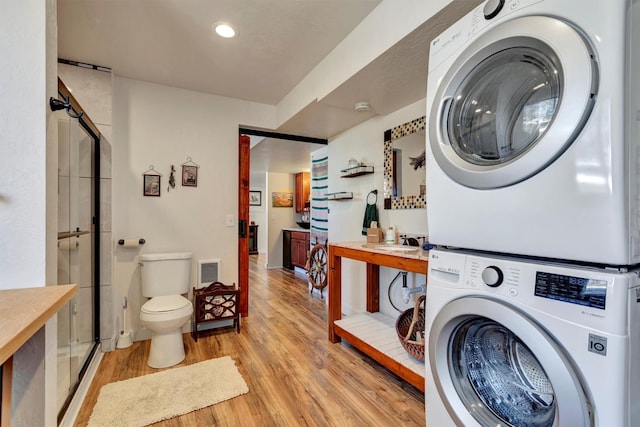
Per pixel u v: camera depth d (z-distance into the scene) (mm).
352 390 1861
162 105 2746
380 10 1718
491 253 1061
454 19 1416
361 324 2525
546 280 843
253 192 8547
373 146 2924
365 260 2197
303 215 6516
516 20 931
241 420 1592
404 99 2389
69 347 1664
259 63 2365
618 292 723
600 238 752
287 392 1837
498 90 1019
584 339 764
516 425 994
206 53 2217
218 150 2988
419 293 2455
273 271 5918
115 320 2529
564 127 793
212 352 2377
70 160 1695
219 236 2998
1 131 956
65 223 1607
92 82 2367
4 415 760
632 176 733
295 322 3068
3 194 955
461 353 1147
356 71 1928
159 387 1874
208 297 2721
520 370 995
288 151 4465
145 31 1943
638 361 737
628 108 724
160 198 2738
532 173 868
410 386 1907
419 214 2428
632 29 736
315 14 1797
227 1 1679
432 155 1205
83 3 1676
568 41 792
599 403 737
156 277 2521
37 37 987
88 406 1692
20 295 885
